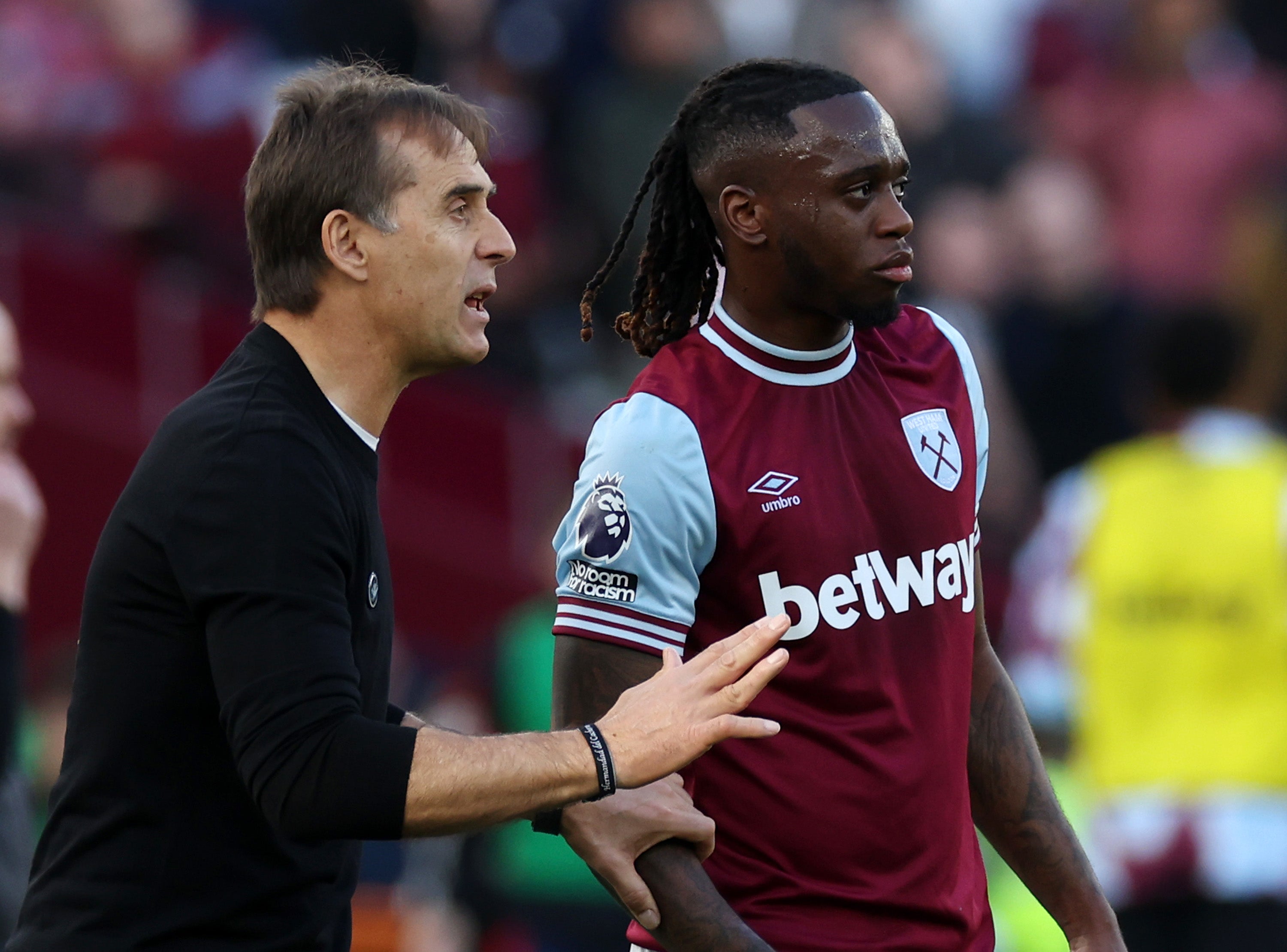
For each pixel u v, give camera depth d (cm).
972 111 3416
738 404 1064
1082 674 1845
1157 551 1795
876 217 1040
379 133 1005
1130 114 3516
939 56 3553
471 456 2989
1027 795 1145
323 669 929
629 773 934
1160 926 1791
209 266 3028
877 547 1066
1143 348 2909
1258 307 3272
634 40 3234
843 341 1092
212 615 945
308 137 1008
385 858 2502
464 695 2500
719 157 1066
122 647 975
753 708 1055
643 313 1152
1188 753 1772
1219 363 1814
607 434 1062
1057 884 1143
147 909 984
